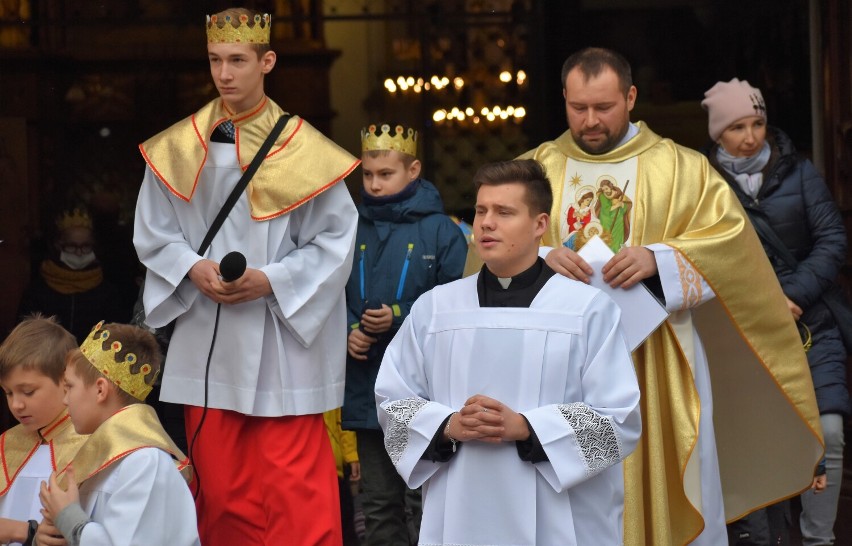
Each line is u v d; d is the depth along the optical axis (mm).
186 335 6148
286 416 6109
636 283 6066
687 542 6320
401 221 7203
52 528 4863
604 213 6492
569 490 4801
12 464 5523
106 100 10664
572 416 4691
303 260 6074
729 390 6809
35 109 10586
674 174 6504
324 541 6055
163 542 4801
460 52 10781
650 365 6246
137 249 6137
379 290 7125
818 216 7523
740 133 7531
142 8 10688
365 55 10781
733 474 6918
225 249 6113
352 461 8516
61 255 9039
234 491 6125
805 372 6641
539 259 4996
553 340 4824
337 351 6285
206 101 10773
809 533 7578
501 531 4734
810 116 9820
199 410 6145
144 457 4844
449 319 4949
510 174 4879
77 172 10609
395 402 4945
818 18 9680
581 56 6520
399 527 7113
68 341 5512
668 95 10555
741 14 10266
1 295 10258
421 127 10773
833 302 7562
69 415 5434
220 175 6133
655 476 6191
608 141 6512
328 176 6133
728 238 6324
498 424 4645
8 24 10531
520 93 10781
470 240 6699
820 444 6684
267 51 6184
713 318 6707
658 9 10547
